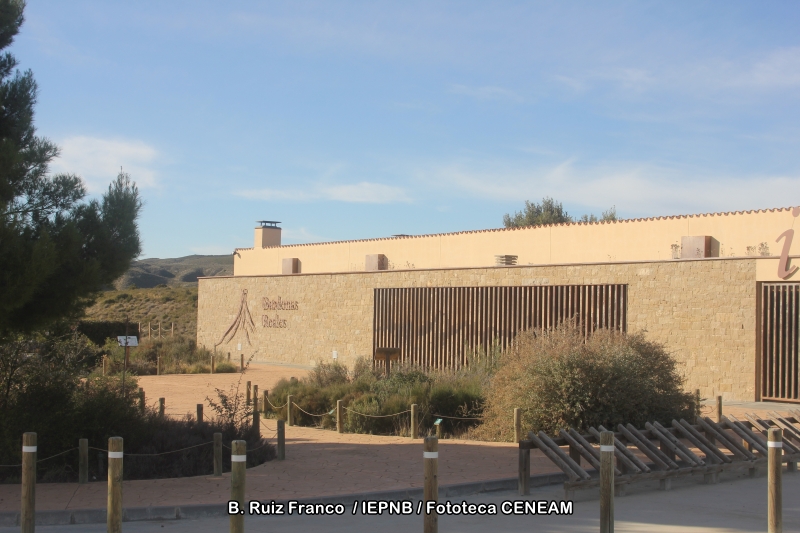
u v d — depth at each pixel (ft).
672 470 36.63
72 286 38.14
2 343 39.78
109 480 26.43
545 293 90.12
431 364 103.19
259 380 102.68
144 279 389.39
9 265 35.01
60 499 33.12
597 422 48.49
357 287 117.70
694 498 34.81
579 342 53.57
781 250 76.54
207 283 155.12
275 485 36.37
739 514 31.40
